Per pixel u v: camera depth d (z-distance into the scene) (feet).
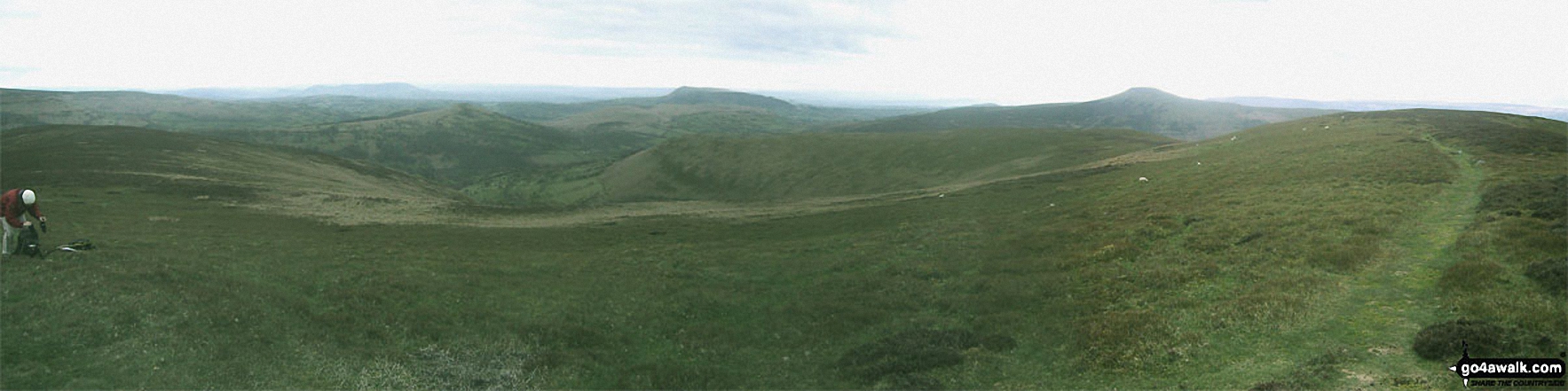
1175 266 75.97
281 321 61.36
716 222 177.47
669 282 96.78
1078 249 94.27
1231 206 104.12
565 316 76.89
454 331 68.03
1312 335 48.98
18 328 48.32
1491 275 53.83
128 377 44.62
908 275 93.76
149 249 89.51
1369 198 93.81
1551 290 48.73
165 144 335.67
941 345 63.21
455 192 451.94
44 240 91.25
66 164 238.48
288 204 188.14
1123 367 50.90
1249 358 47.24
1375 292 56.13
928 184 328.49
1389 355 43.16
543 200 583.99
